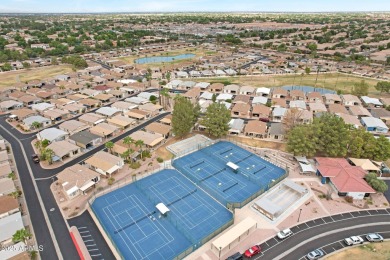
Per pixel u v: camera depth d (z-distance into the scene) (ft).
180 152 363.15
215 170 326.85
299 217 252.01
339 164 312.09
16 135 410.93
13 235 208.64
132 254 213.46
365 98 544.62
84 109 503.61
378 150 331.57
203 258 209.87
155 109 488.85
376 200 275.18
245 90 597.11
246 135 410.52
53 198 275.59
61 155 339.57
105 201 272.31
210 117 386.11
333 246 221.87
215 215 256.11
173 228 240.12
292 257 212.02
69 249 217.97
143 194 284.00
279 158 351.46
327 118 350.84
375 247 220.84
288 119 406.21
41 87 620.49
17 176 310.86
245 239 228.43
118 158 327.67
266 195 281.74
